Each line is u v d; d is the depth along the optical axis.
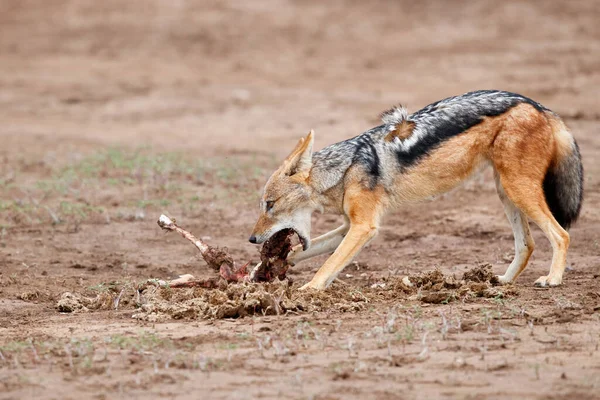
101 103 35.53
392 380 9.41
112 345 10.84
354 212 13.95
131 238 18.08
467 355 10.13
